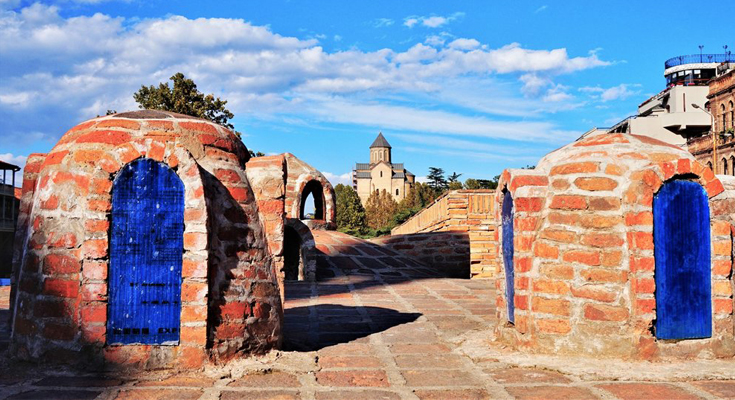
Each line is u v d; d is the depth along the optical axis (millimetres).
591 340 6621
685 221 6793
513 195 7320
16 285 6977
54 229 6156
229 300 6305
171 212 6102
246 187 6785
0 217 39781
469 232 17297
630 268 6566
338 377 6031
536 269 6965
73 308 5992
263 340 6613
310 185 22641
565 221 6852
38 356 6051
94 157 6184
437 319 9742
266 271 6781
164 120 6520
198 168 6141
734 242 7141
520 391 5566
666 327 6656
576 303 6703
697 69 52250
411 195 92250
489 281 15625
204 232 6023
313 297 12320
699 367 6281
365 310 10664
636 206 6578
